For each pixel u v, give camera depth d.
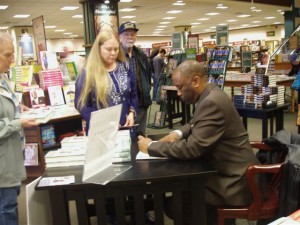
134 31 3.50
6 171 1.91
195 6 12.19
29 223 1.62
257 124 6.35
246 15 16.14
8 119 1.89
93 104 2.33
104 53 2.27
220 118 1.83
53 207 1.63
